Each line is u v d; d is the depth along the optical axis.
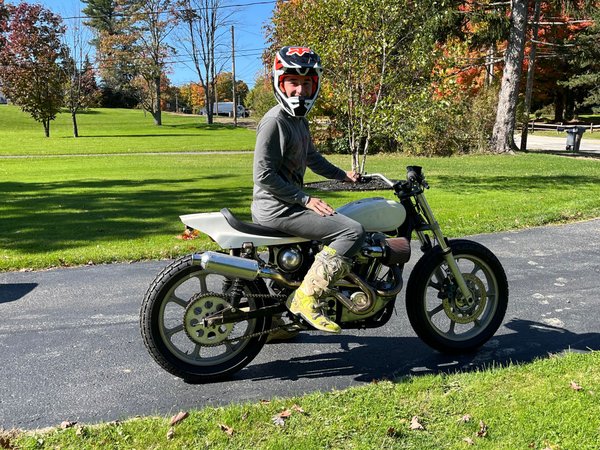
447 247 4.27
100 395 3.81
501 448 3.05
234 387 3.93
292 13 13.87
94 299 5.82
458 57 15.54
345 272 3.79
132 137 43.62
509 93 24.91
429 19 13.55
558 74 47.59
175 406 3.66
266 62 28.42
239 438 3.20
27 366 4.27
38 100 42.88
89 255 7.31
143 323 3.81
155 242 8.16
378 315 4.17
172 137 43.88
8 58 43.16
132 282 6.39
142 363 4.32
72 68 48.88
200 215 3.86
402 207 4.16
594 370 3.95
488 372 3.98
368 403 3.55
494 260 4.46
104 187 14.92
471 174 16.91
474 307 4.44
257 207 3.91
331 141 26.92
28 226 9.48
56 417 3.53
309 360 4.38
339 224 3.76
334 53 12.69
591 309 5.42
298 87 3.68
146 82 68.69
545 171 17.69
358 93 13.45
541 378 3.84
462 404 3.52
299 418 3.39
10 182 16.41
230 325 3.99
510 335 4.81
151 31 63.88
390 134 13.39
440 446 3.10
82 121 64.88
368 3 12.47
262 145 3.70
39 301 5.77
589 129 47.88
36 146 34.06
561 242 8.06
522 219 9.45
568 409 3.41
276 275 3.89
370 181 4.31
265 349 4.58
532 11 31.27
